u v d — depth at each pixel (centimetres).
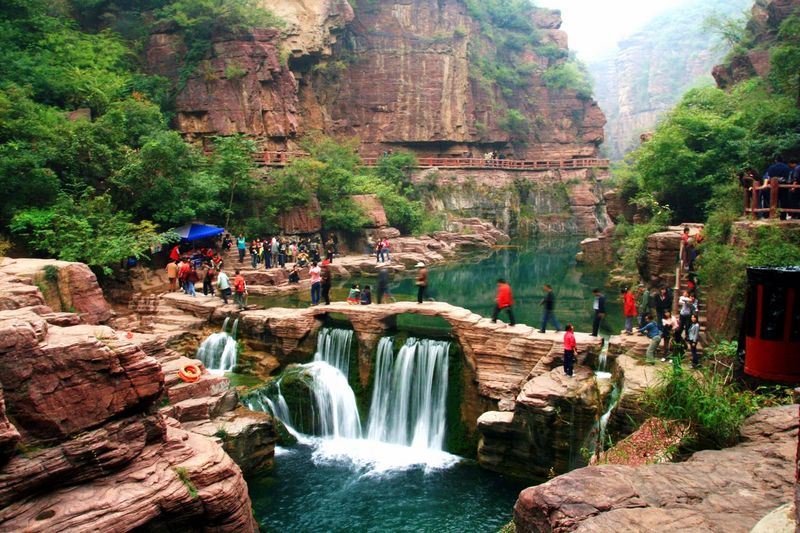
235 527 1101
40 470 929
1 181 2531
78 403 988
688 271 1961
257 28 4603
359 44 6222
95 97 3553
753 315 455
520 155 7362
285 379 2050
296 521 1498
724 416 820
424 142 6300
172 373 1781
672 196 3023
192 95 4406
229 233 3475
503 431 1691
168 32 4547
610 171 7588
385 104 6209
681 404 877
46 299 1873
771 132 2661
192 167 3522
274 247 3266
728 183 2589
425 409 2003
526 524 623
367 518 1506
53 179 2675
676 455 827
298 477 1722
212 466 1110
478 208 6047
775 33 3878
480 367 1927
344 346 2172
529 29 7856
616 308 2739
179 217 3109
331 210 4122
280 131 4684
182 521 1048
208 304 2455
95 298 2017
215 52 4466
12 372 944
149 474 1032
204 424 1684
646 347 1709
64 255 2442
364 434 2091
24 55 3472
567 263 4344
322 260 3756
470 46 6856
